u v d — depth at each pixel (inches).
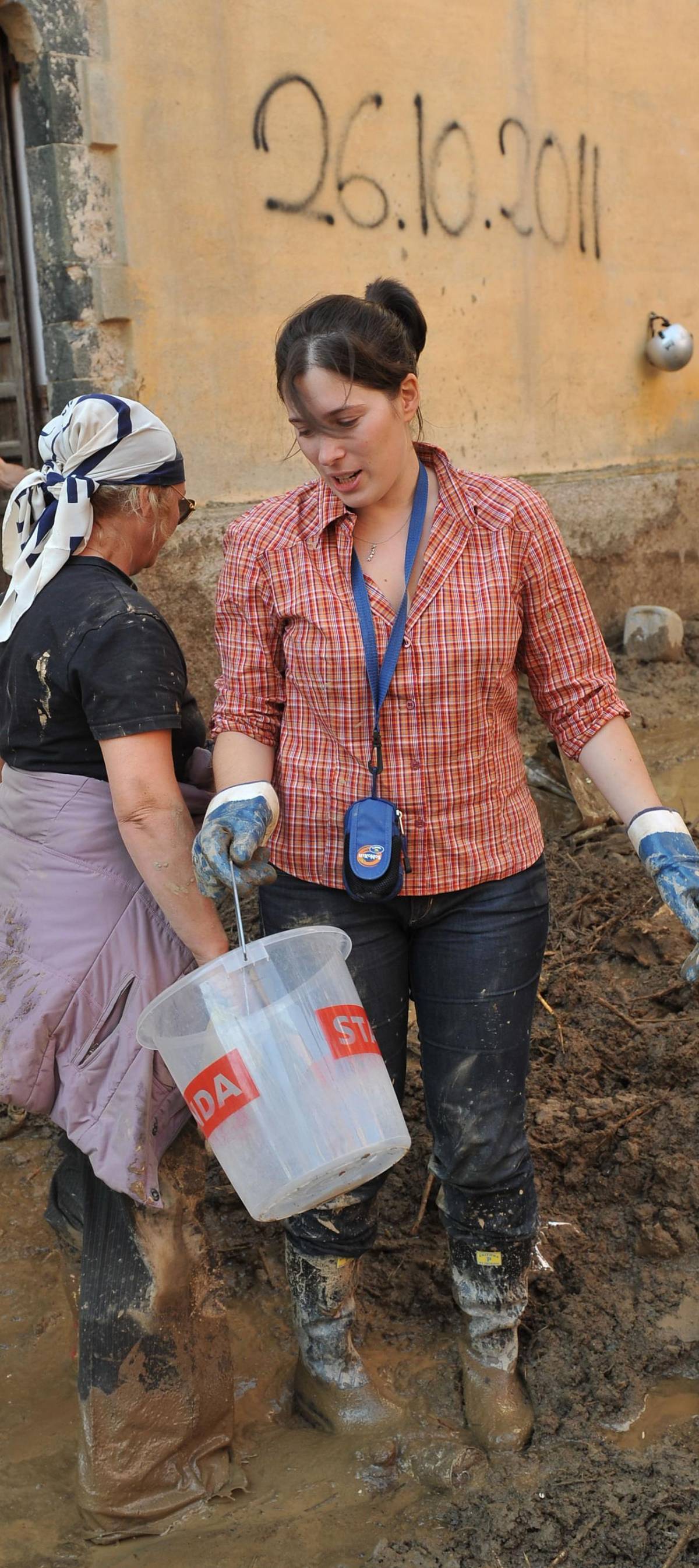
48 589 81.7
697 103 322.3
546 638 86.0
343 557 82.0
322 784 84.6
